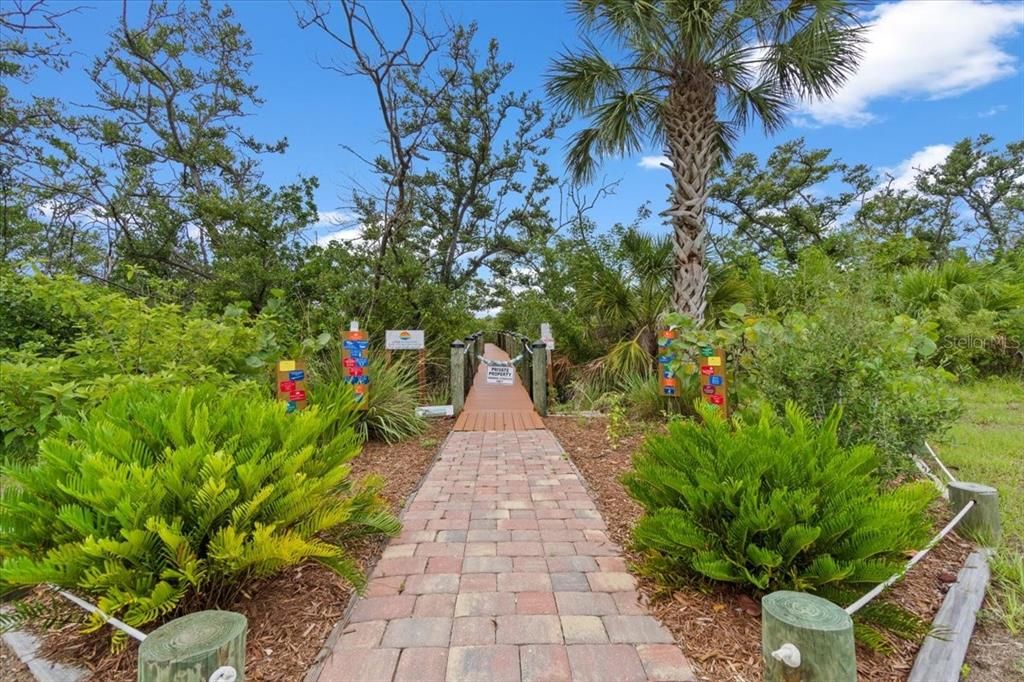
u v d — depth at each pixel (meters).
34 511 1.88
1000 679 1.71
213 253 10.59
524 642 1.85
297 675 1.69
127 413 2.43
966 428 4.88
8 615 1.78
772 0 5.78
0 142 9.33
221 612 1.47
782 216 15.72
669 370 5.48
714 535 2.09
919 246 8.94
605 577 2.33
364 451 4.82
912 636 1.79
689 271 6.48
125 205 10.57
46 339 5.03
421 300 9.02
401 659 1.76
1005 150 17.22
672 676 1.67
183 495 1.89
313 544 2.02
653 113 7.21
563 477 3.94
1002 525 2.81
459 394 6.63
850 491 2.09
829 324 3.36
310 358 5.60
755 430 2.60
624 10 5.79
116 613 1.75
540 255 14.30
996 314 7.41
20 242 10.60
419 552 2.60
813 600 1.53
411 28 9.22
